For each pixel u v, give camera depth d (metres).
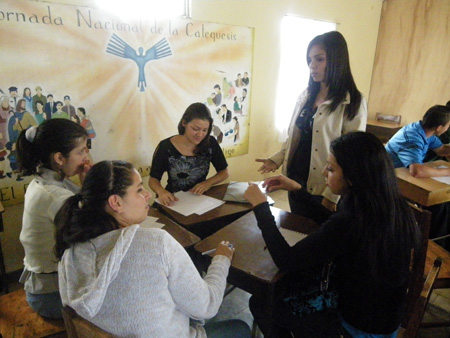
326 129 1.76
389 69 4.39
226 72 2.92
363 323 1.07
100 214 0.81
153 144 2.58
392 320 1.07
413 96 4.28
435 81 4.07
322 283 1.17
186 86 2.66
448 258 1.73
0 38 1.75
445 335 1.76
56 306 1.19
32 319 1.23
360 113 1.72
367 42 4.29
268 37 3.18
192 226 1.55
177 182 1.95
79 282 0.75
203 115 1.83
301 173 1.95
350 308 1.08
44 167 1.20
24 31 1.81
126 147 2.43
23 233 1.17
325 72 1.70
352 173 1.01
